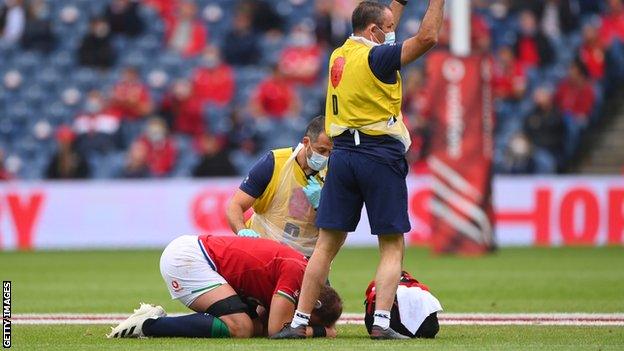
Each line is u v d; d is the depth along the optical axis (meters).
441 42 88.94
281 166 31.25
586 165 85.81
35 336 30.84
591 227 76.25
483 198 66.31
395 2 30.23
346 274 56.59
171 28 95.88
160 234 78.75
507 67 86.56
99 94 88.44
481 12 92.00
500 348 26.92
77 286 51.06
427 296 29.69
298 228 31.48
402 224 28.36
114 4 96.25
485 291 47.00
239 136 84.56
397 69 27.98
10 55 96.50
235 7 98.19
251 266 29.28
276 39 94.19
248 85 90.75
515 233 77.12
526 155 80.94
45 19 97.56
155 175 82.56
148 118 86.62
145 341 28.48
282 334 28.62
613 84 89.62
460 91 65.19
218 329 28.95
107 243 79.25
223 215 77.44
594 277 53.53
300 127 85.94
